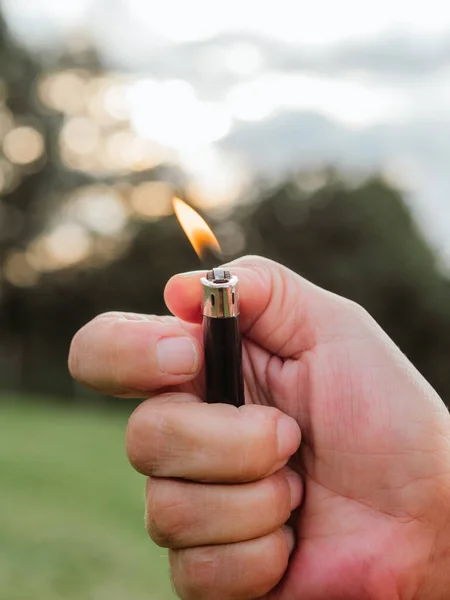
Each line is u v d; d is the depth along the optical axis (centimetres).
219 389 25
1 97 479
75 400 350
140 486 113
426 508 27
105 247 444
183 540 25
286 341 29
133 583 65
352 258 419
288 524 28
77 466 127
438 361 405
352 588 27
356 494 28
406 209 432
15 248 468
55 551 72
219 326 25
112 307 441
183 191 448
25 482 108
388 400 28
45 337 449
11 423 193
